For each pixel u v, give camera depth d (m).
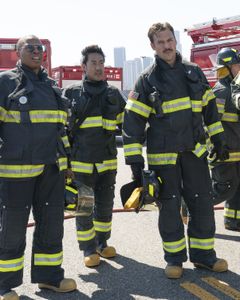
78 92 4.21
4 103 3.29
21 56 3.41
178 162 3.88
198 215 3.94
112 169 4.31
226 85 4.80
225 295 3.50
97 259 4.17
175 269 3.83
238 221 5.12
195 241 4.00
